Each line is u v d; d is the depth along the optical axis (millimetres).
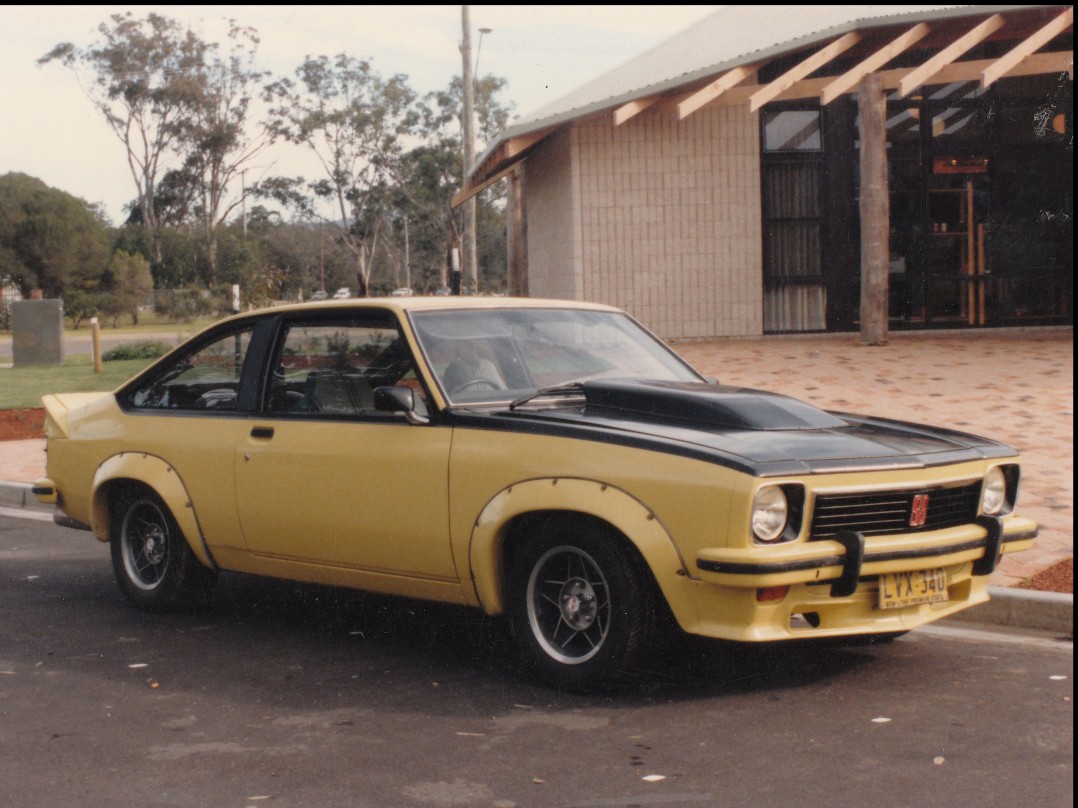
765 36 18812
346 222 68688
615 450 4789
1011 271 20141
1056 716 4664
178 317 60281
